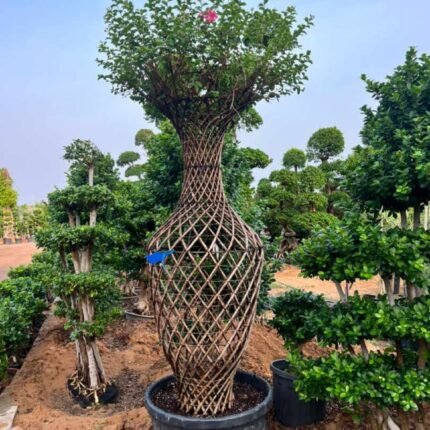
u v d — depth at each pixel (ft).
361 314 7.41
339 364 6.97
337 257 7.30
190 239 8.16
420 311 6.72
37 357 15.26
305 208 37.09
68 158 15.69
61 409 11.35
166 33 7.82
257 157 24.95
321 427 9.64
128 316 19.49
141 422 9.59
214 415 8.07
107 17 8.16
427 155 6.74
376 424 8.14
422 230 7.17
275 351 14.66
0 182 82.38
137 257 17.79
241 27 7.76
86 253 12.00
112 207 13.67
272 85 8.68
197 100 8.45
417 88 7.35
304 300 9.28
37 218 85.66
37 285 17.29
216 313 8.05
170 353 8.14
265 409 7.98
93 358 11.73
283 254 37.14
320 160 42.55
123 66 8.43
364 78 8.07
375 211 7.88
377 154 7.48
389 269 7.07
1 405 11.36
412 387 6.59
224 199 8.80
